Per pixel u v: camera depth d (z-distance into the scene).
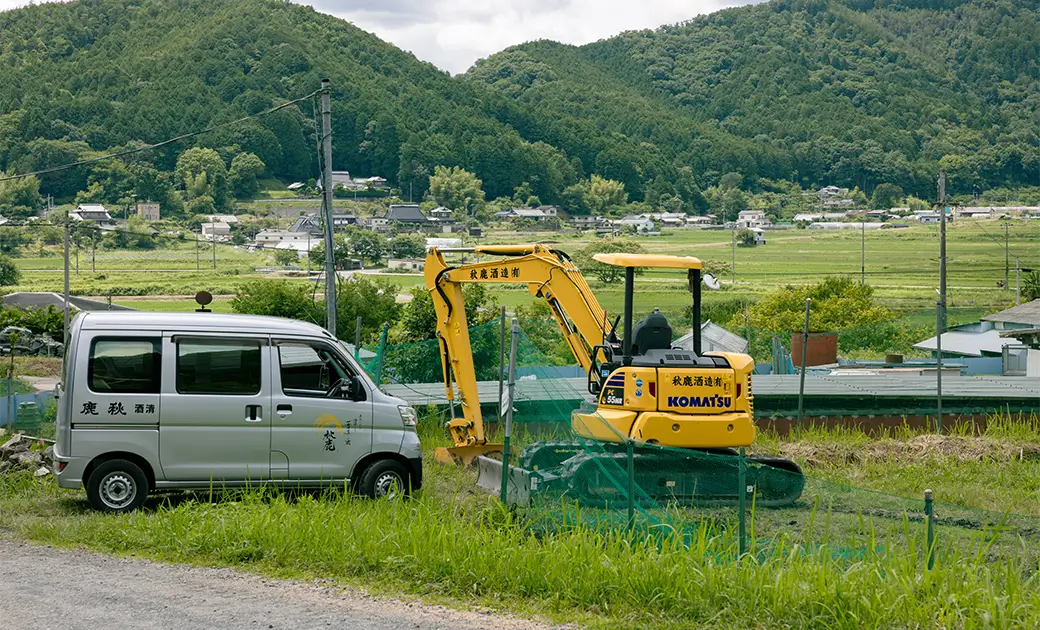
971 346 40.94
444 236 178.25
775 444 17.31
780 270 116.38
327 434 12.09
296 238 142.25
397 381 22.00
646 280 90.94
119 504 11.47
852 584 7.86
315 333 12.30
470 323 39.59
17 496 12.43
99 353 11.52
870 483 14.69
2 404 22.05
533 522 10.18
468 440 15.38
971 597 7.73
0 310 47.50
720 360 13.01
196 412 11.66
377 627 7.49
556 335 31.53
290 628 7.44
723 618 7.72
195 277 99.00
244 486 11.82
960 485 14.60
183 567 9.10
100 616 7.64
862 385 21.47
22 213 174.88
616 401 12.71
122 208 184.00
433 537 9.25
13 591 8.28
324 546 9.34
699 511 11.62
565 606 8.04
